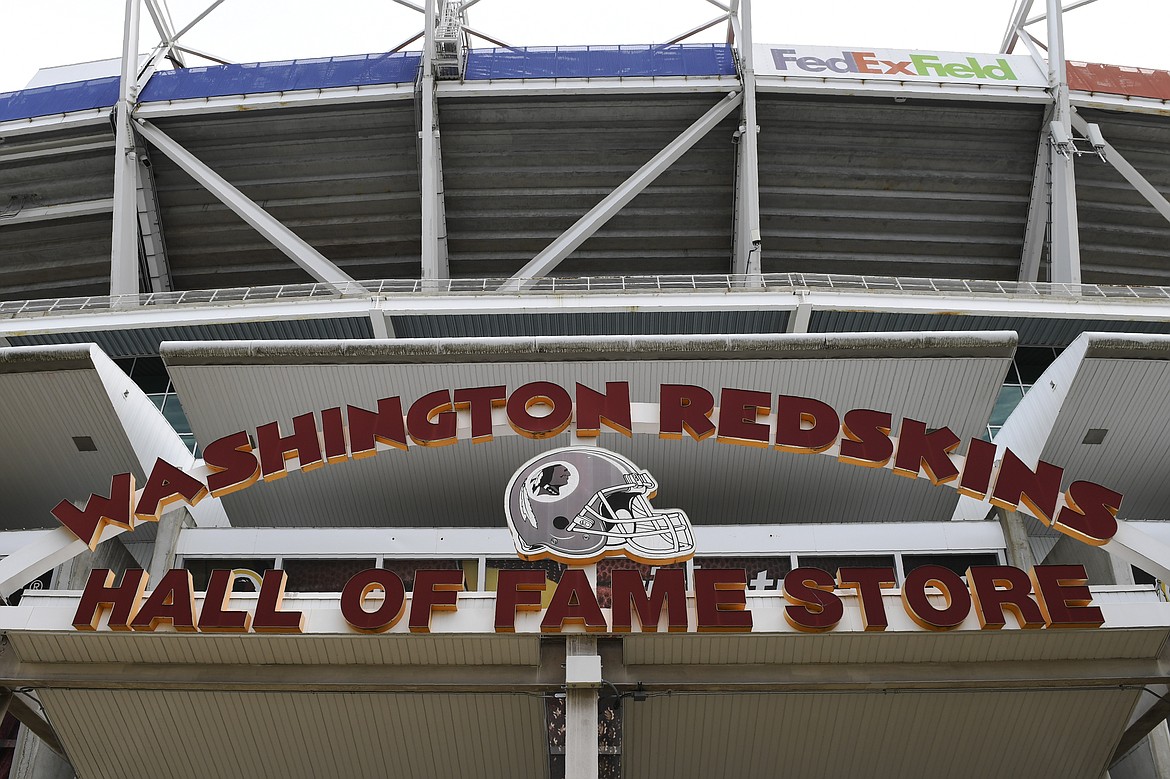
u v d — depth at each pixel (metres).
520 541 15.99
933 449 16.80
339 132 28.66
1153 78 29.34
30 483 21.34
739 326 23.44
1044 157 28.48
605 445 20.62
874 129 28.64
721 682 16.27
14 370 19.38
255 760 17.67
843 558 19.48
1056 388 20.09
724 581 15.88
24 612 15.83
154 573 19.14
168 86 28.69
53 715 17.28
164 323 23.55
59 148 28.69
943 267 29.89
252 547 19.50
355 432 17.22
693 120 28.64
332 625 15.73
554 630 15.59
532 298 23.23
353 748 17.50
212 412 20.50
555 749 16.53
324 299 23.50
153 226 28.80
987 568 16.03
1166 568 15.90
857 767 17.77
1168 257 30.05
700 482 21.08
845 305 23.06
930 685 16.39
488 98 27.75
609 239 29.41
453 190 29.00
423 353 19.73
